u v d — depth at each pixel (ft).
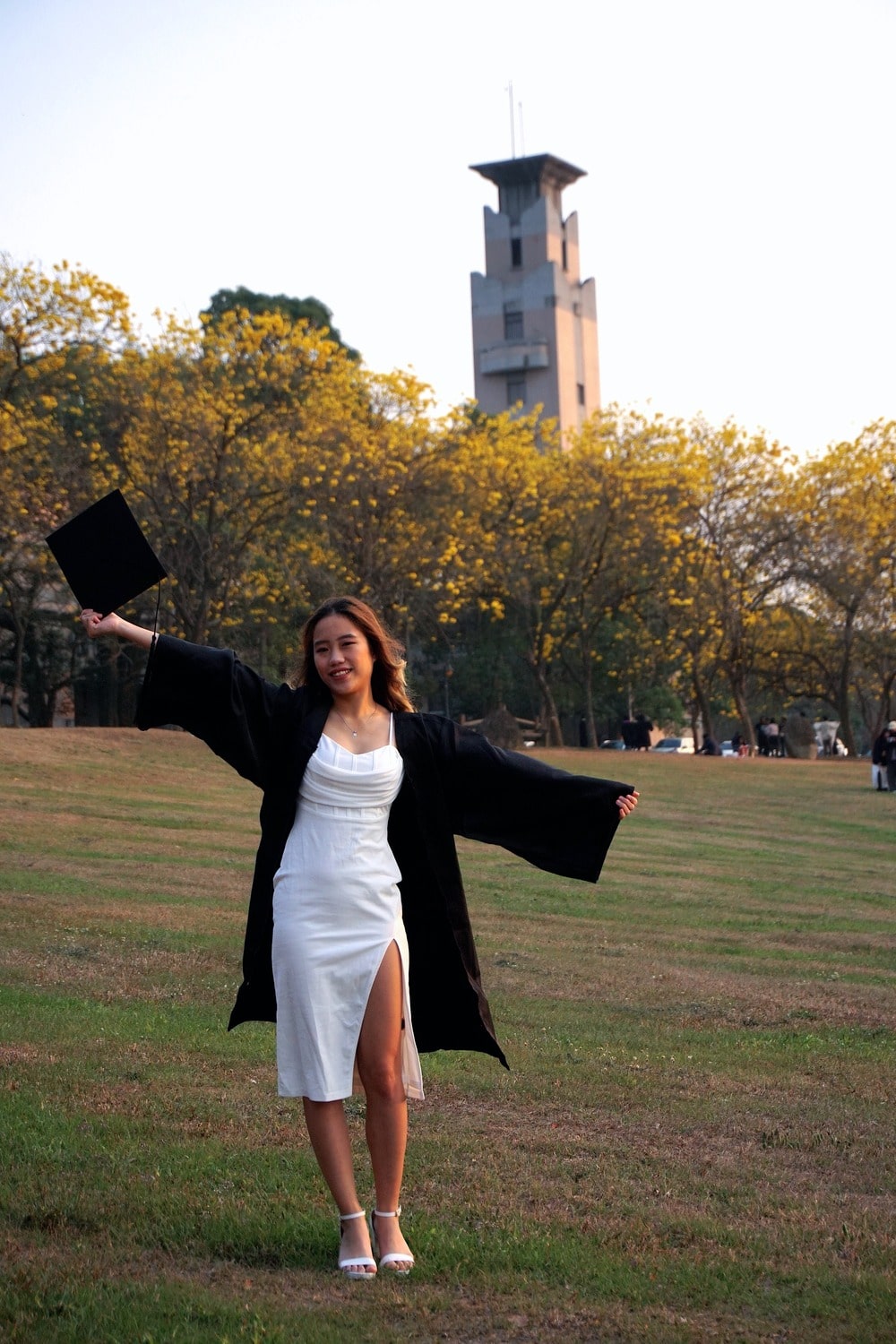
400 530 136.05
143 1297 13.85
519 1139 20.79
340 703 15.57
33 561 126.31
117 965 33.40
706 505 163.22
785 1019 30.71
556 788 15.64
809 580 164.66
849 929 45.80
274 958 14.89
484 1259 15.46
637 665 192.13
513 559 155.33
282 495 126.31
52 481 110.63
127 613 134.92
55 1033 25.99
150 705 15.33
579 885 54.54
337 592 131.34
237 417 120.26
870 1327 13.80
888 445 164.76
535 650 171.12
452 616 156.97
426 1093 23.34
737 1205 17.92
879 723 191.01
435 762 15.58
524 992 32.89
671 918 47.09
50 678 167.94
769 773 124.36
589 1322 13.80
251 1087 23.06
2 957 33.55
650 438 161.68
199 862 54.08
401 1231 16.15
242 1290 14.30
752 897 53.47
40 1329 12.99
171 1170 18.26
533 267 353.31
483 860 61.11
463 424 137.69
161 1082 22.91
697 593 165.37
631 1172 19.21
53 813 67.36
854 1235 16.74
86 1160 18.56
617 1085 24.07
